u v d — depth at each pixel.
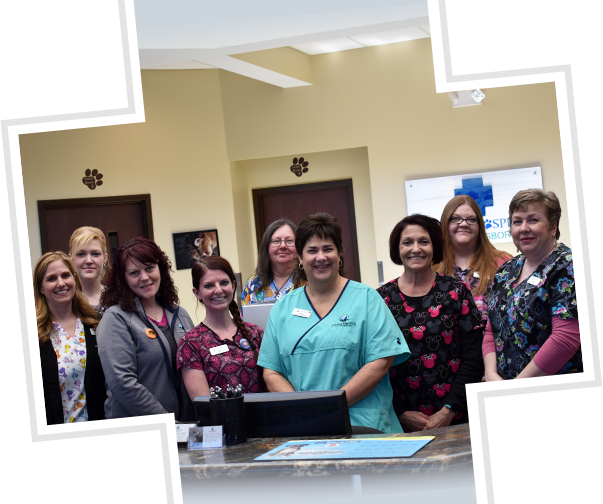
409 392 3.06
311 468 1.99
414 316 3.09
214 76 8.40
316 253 2.78
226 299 2.90
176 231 8.12
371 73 8.00
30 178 7.39
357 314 2.77
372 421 2.69
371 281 8.50
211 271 2.88
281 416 2.38
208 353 2.85
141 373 3.02
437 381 3.02
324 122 8.16
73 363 3.12
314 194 8.71
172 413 3.05
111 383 2.93
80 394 3.12
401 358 2.83
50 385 3.04
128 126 7.91
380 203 8.04
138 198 7.93
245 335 2.97
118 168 7.84
